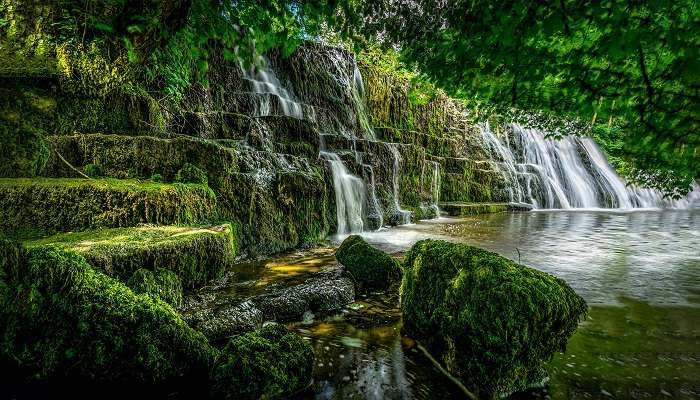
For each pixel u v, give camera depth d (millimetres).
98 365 3062
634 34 1918
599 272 7340
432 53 3695
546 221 16141
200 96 12094
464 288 3359
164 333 3236
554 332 3062
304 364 3254
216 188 7738
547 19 2193
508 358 2939
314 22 4191
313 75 16531
